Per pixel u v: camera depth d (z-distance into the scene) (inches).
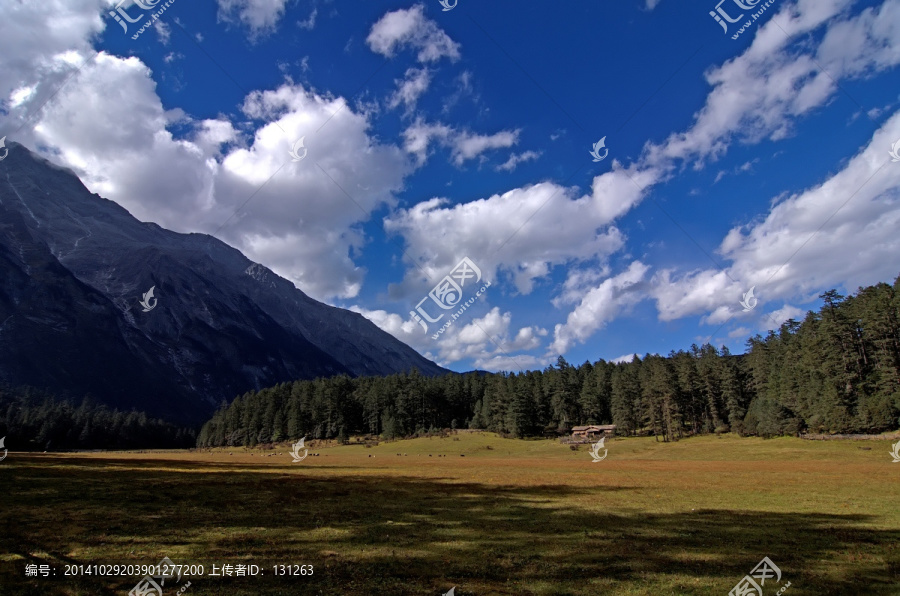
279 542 625.3
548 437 4931.1
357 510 901.8
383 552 590.2
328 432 5836.6
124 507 841.5
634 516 885.2
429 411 6003.9
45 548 550.3
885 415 2792.8
